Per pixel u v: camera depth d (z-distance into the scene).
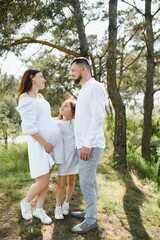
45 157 3.78
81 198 4.94
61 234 3.84
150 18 12.96
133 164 7.96
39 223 4.01
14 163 7.10
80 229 3.88
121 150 7.36
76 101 4.06
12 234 3.78
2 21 9.00
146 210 5.01
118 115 7.49
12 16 9.09
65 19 8.98
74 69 3.68
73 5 9.63
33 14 8.66
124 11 13.97
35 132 3.68
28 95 3.77
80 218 4.25
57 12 8.61
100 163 7.33
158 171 8.16
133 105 22.41
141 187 6.36
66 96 16.03
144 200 5.52
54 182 5.57
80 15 9.48
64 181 4.10
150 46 13.10
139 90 21.48
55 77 14.48
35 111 3.71
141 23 14.17
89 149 3.56
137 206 5.12
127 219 4.58
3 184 5.35
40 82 3.86
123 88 21.73
